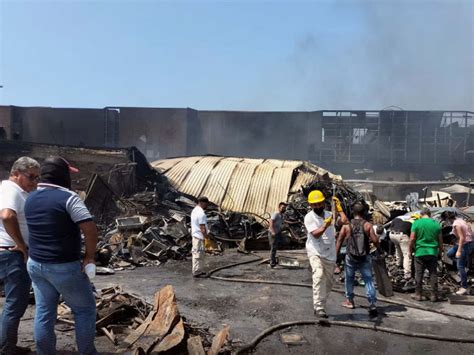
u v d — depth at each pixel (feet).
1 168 56.49
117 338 17.60
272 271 35.83
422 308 24.23
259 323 21.52
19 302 14.97
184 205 56.08
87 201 48.75
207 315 22.72
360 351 18.03
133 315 19.89
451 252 30.35
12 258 14.74
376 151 126.31
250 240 48.49
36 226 13.01
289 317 22.54
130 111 132.57
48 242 12.91
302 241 49.70
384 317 22.68
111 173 56.70
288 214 52.11
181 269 36.09
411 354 17.84
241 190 59.77
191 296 26.63
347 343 18.90
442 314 23.39
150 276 32.83
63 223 12.91
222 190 60.34
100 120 133.28
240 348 17.60
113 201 50.80
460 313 23.63
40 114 132.46
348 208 51.72
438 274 30.91
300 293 27.91
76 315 13.66
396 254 33.94
